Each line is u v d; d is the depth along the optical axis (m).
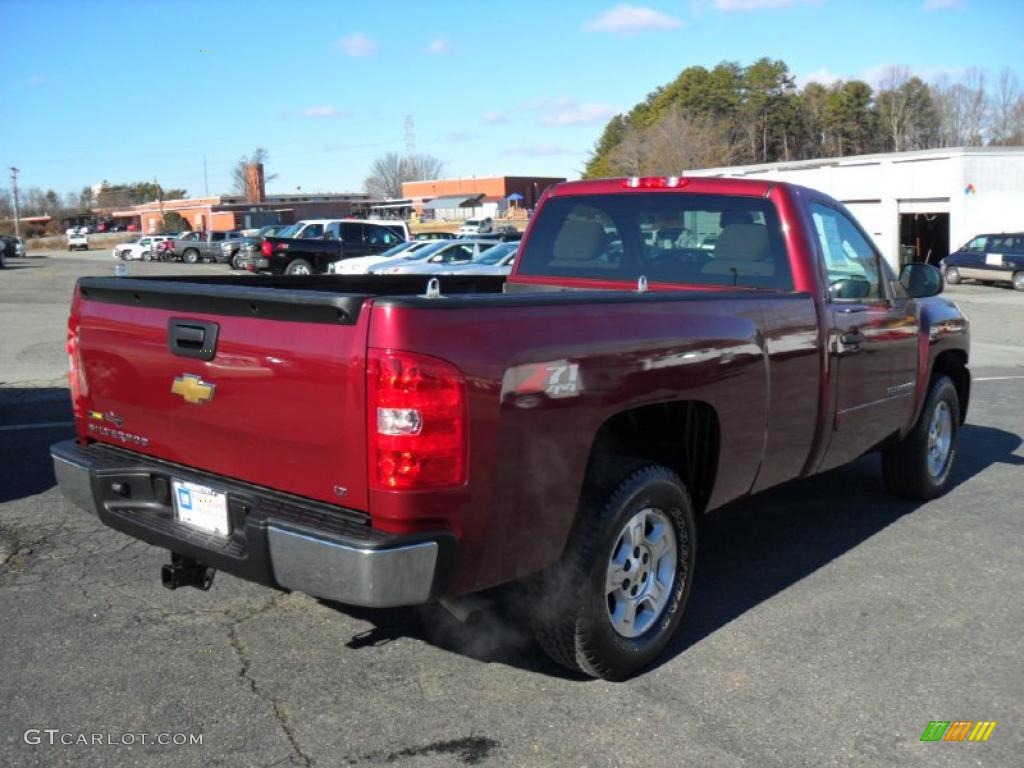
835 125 99.62
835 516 6.21
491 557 3.26
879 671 3.97
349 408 3.08
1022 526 6.02
